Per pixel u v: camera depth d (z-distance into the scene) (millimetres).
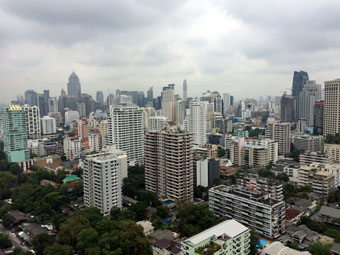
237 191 174500
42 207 181500
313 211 185875
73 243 136750
